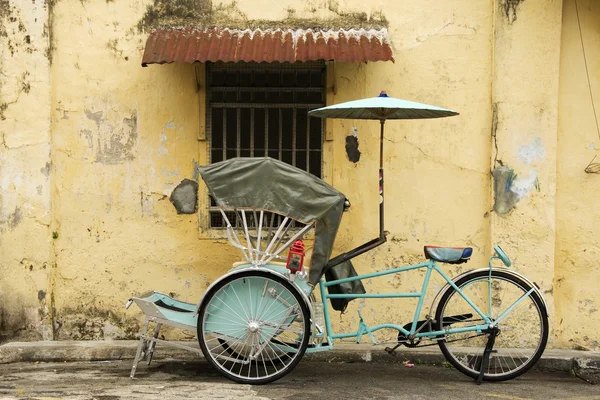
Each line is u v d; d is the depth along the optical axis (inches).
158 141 281.1
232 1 279.6
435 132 279.7
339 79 280.7
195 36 266.5
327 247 233.3
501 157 274.8
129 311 281.7
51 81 278.7
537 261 274.5
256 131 285.4
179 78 280.4
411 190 280.5
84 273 281.4
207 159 282.5
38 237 278.5
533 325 273.0
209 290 230.8
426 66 279.1
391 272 247.4
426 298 279.6
